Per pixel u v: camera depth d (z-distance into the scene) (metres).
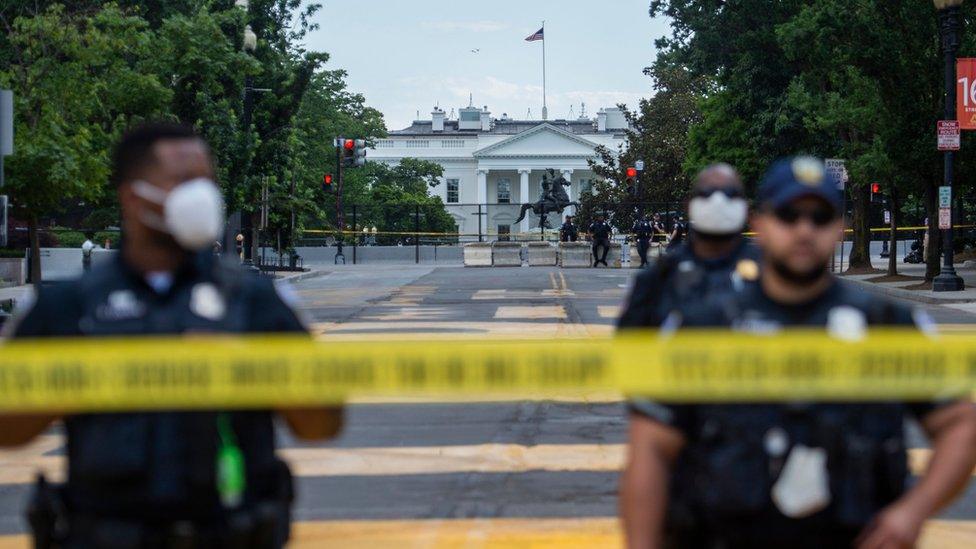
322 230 179.12
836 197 8.98
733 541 8.84
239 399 8.97
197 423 8.79
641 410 9.07
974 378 8.91
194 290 9.09
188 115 87.25
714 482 8.75
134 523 8.66
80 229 118.44
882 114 84.12
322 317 59.50
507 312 62.00
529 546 17.80
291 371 9.17
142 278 9.09
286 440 26.11
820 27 83.06
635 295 16.17
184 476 8.68
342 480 22.27
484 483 21.95
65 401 8.87
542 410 29.86
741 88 127.38
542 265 136.50
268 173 117.06
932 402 9.05
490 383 9.51
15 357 8.88
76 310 9.04
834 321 9.01
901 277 95.19
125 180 9.02
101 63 64.19
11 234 107.50
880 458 8.78
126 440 8.65
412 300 72.62
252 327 9.24
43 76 60.28
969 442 8.95
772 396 8.81
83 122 66.94
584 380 9.27
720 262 16.81
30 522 9.02
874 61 80.50
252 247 116.44
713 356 9.04
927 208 85.75
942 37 76.44
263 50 120.50
